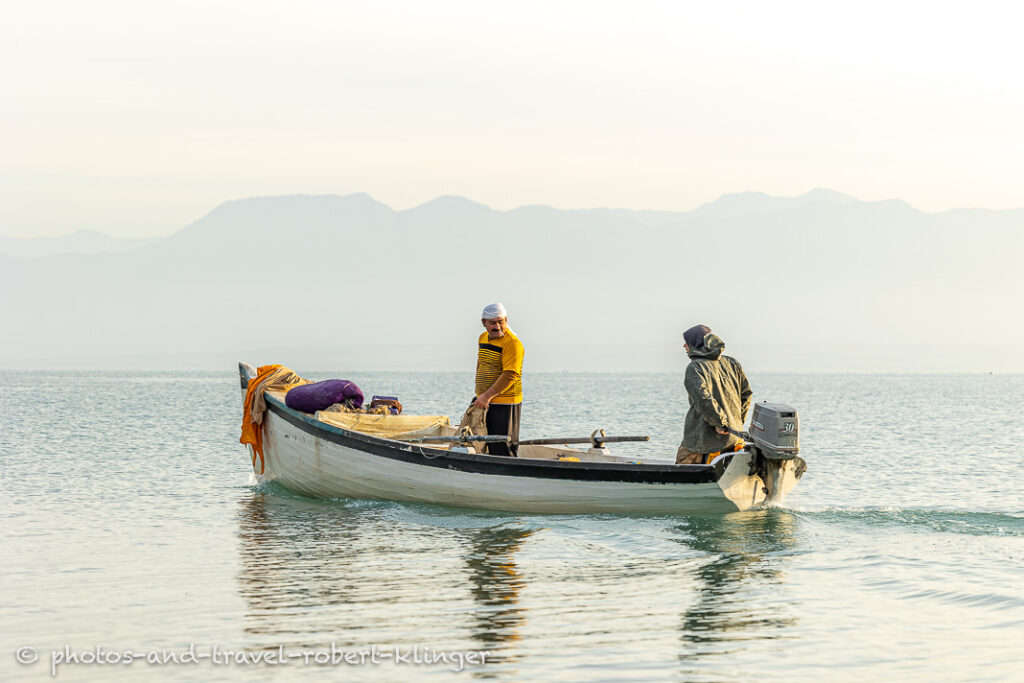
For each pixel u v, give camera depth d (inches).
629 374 7844.5
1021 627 341.7
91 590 409.4
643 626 348.5
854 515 536.7
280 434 648.4
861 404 2397.9
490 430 581.0
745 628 345.4
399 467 584.4
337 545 493.4
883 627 344.2
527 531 516.4
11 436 1214.3
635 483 529.7
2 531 546.9
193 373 7190.0
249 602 387.5
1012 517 530.3
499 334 575.8
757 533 496.7
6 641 342.3
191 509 617.9
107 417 1641.2
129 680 304.0
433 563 449.7
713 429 523.8
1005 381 5757.9
